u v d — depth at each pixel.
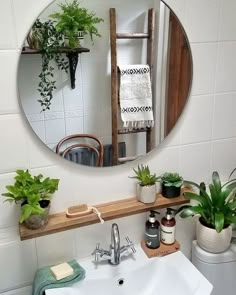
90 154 1.12
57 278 1.06
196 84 1.22
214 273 1.26
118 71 1.08
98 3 1.00
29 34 0.94
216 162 1.37
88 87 1.05
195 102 1.24
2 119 0.98
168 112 1.20
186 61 1.18
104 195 1.20
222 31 1.20
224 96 1.29
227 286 1.30
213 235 1.20
